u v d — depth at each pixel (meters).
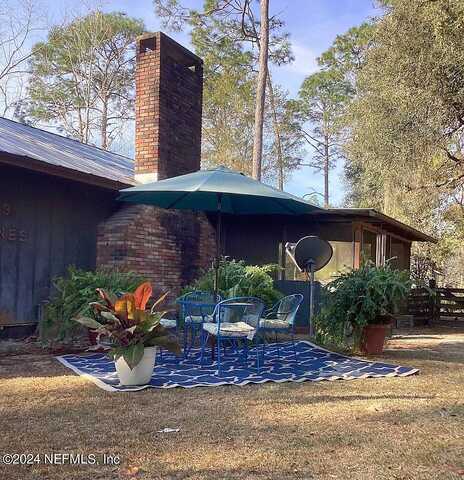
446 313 13.73
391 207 14.49
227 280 7.74
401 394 4.46
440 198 12.95
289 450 3.02
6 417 3.56
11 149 6.30
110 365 5.44
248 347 6.59
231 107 22.73
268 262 9.98
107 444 3.07
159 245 8.56
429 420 3.69
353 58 24.70
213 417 3.66
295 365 5.79
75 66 23.75
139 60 9.30
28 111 23.23
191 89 10.05
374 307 6.35
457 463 2.87
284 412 3.83
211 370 5.38
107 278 6.70
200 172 6.16
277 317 6.56
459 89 10.56
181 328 6.65
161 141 8.99
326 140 28.92
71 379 4.74
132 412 3.74
